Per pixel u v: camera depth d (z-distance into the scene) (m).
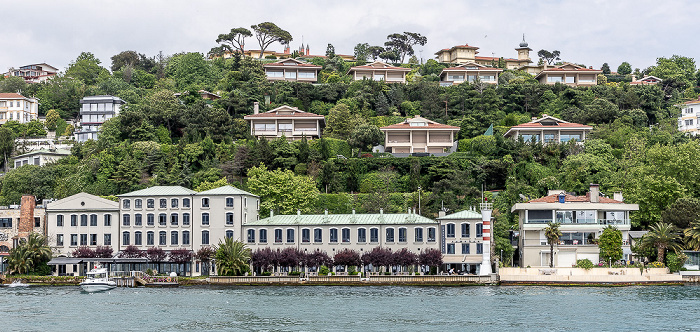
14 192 184.25
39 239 146.12
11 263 143.62
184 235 149.62
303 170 181.12
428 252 139.62
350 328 90.81
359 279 136.50
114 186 181.50
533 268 133.88
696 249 133.38
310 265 141.25
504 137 198.88
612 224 143.62
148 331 89.94
